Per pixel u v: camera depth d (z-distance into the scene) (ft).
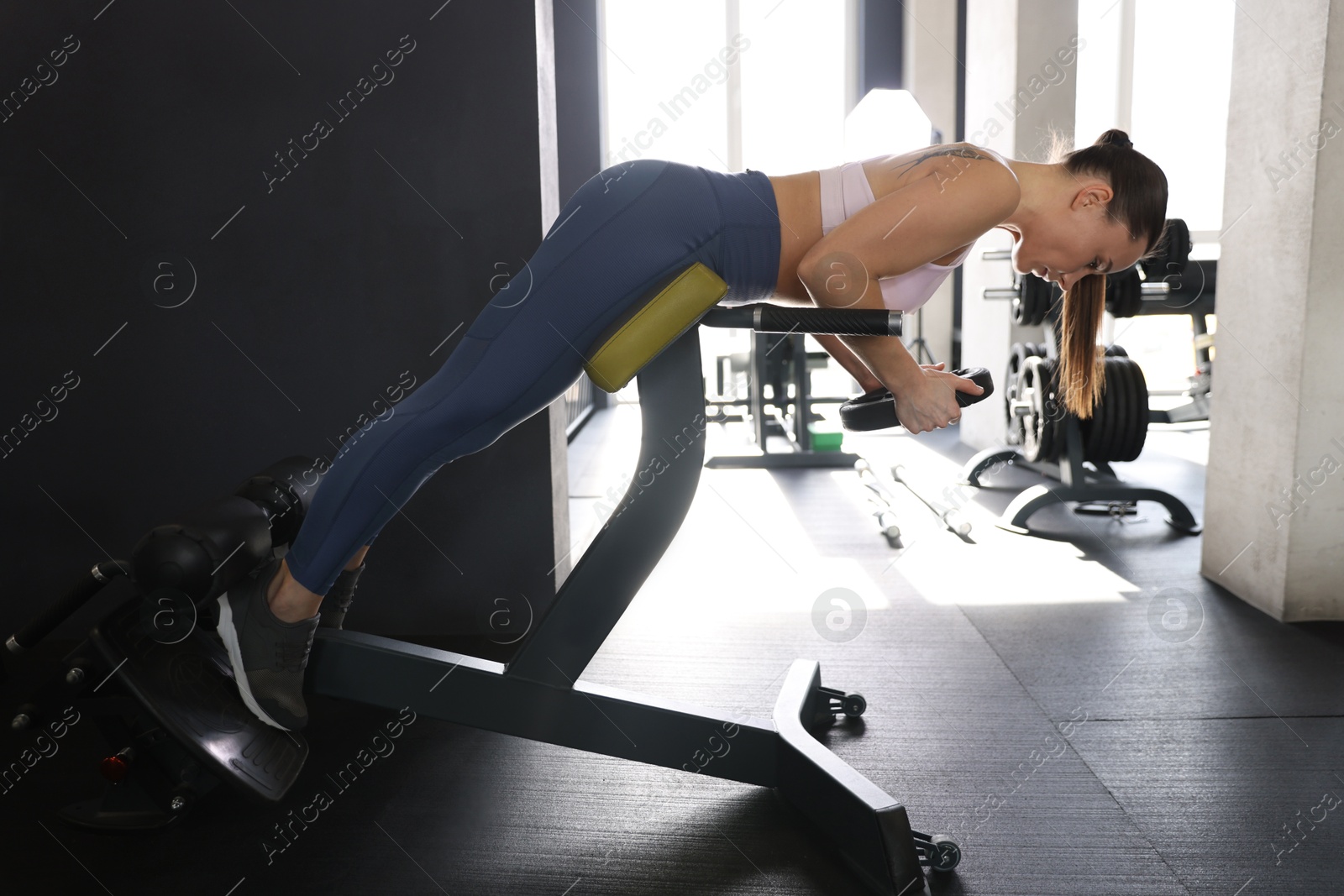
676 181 3.93
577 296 3.83
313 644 4.61
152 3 6.40
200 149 6.56
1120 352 10.76
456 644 7.02
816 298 3.76
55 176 6.50
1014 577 8.53
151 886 4.03
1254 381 7.58
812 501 11.94
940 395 4.00
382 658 4.56
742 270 4.03
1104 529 10.25
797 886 4.04
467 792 4.87
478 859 4.25
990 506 11.46
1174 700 5.89
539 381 3.94
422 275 6.79
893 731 5.50
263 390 6.84
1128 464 13.80
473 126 6.65
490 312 4.00
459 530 7.16
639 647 6.88
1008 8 13.88
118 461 6.82
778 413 17.38
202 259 6.68
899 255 3.66
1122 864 4.18
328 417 6.89
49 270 6.59
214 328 6.75
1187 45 20.58
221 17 6.45
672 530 4.31
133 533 6.89
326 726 5.62
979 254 15.39
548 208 7.02
